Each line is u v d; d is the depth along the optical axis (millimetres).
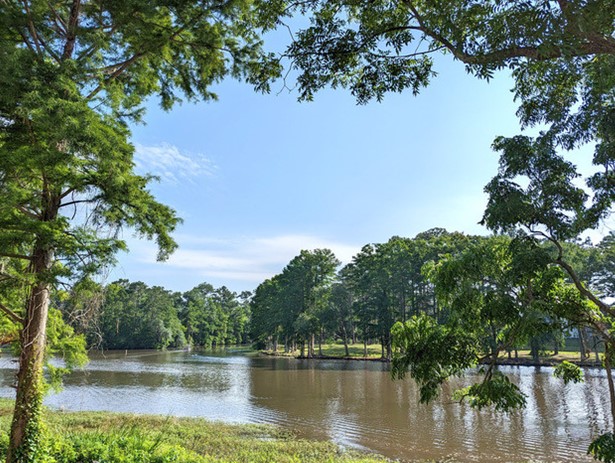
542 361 39281
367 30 5852
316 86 6367
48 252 9234
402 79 6195
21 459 8492
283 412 20656
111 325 78938
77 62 8812
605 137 5121
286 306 62406
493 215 4898
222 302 126562
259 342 81438
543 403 21188
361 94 6406
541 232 4887
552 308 5316
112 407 22172
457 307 5477
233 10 10250
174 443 14016
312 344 58719
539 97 5809
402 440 15297
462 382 26828
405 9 5719
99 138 7645
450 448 14297
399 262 50375
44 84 7777
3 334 13109
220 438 15242
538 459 13047
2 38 8234
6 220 8211
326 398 24312
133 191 9164
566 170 4762
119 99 9344
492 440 15070
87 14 10375
